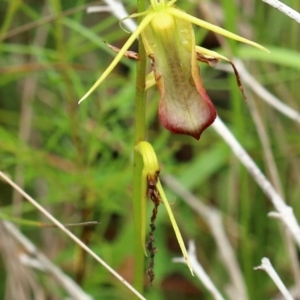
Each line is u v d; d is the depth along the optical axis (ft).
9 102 1.84
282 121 1.87
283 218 1.36
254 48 1.50
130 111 1.61
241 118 1.51
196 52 1.08
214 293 1.39
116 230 1.87
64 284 1.49
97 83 1.04
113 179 1.51
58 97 1.75
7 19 1.50
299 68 1.55
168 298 1.83
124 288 1.64
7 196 1.80
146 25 1.07
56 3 1.48
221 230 1.63
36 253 1.51
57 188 1.61
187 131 1.08
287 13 1.22
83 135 1.53
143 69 1.13
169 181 1.67
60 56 1.50
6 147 1.50
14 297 1.54
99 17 1.95
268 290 1.70
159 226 1.71
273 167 1.56
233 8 1.44
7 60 1.76
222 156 1.67
